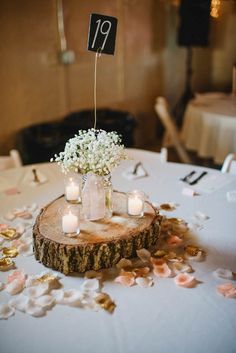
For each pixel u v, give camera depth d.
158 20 5.43
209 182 2.21
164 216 1.82
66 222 1.45
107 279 1.39
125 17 4.83
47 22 3.94
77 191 1.78
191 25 5.30
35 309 1.23
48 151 3.65
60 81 4.25
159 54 5.65
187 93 5.84
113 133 1.59
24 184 2.25
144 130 5.75
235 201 1.98
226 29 5.89
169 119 3.99
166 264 1.46
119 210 1.69
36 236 1.47
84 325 1.18
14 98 3.82
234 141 3.62
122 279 1.36
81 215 1.65
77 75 4.43
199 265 1.47
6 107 3.77
